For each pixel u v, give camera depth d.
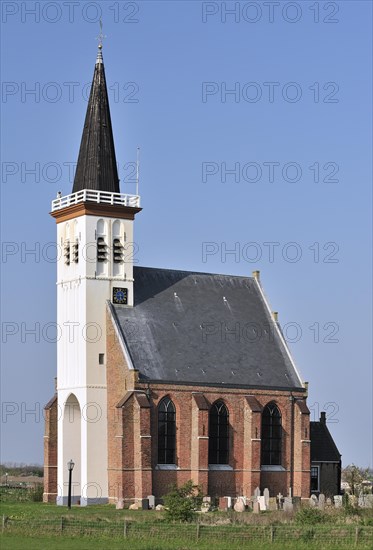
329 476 154.75
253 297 155.62
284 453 144.88
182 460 137.00
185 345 143.25
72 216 143.50
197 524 96.00
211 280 154.25
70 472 126.69
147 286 147.50
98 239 141.88
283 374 147.62
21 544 89.62
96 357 139.62
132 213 144.38
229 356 145.50
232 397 142.12
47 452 143.88
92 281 140.75
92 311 140.25
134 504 131.88
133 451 133.75
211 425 140.50
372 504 126.19
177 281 151.00
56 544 89.75
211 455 139.88
